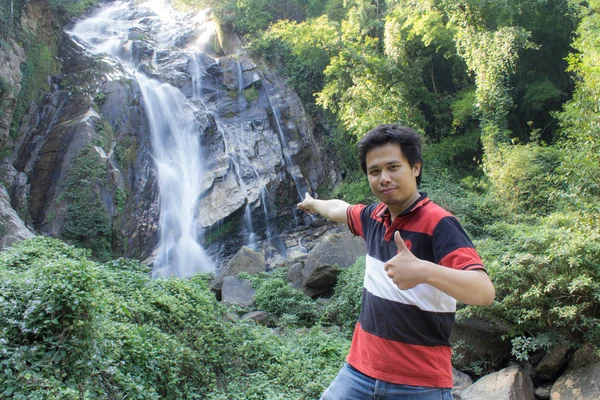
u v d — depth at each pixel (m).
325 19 19.62
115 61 19.48
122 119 17.45
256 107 22.20
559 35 17.41
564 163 7.91
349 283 9.20
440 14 17.17
